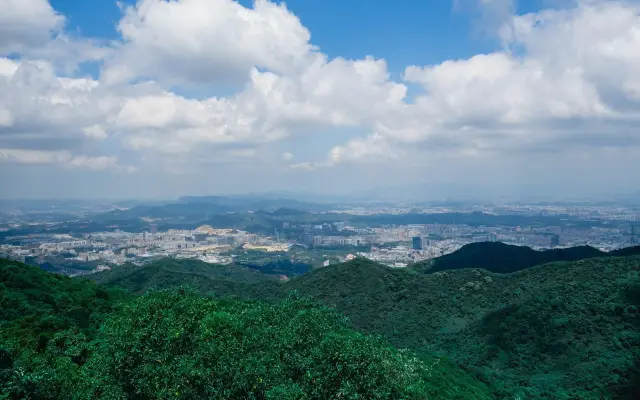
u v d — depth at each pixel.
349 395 21.72
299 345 24.95
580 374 67.56
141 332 24.05
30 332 35.06
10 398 22.36
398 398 23.27
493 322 89.81
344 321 29.16
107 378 23.27
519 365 75.94
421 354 66.69
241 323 25.94
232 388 21.78
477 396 53.25
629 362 65.56
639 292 83.50
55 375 24.80
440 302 107.94
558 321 82.38
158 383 22.14
